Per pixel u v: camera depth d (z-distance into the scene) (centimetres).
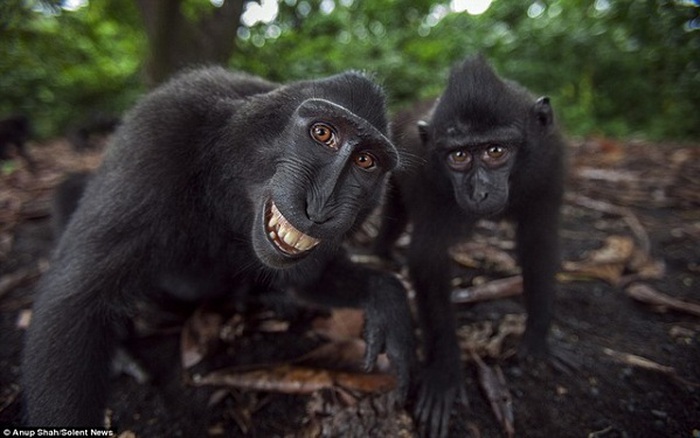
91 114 148
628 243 56
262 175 31
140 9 77
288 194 27
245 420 35
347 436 33
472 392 37
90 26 140
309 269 38
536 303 41
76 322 31
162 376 39
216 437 34
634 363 39
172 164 33
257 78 40
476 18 196
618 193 78
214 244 37
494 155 41
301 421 34
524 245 44
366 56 170
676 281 51
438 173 43
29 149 143
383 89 33
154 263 34
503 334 42
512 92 44
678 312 46
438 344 38
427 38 189
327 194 27
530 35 171
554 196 44
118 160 34
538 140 43
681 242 60
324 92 30
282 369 37
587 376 38
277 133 31
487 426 35
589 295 49
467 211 41
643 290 48
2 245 61
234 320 44
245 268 38
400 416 34
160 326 45
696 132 153
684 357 40
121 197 33
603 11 163
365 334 38
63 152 137
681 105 157
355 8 196
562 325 45
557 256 43
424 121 45
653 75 163
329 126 27
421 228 42
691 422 34
